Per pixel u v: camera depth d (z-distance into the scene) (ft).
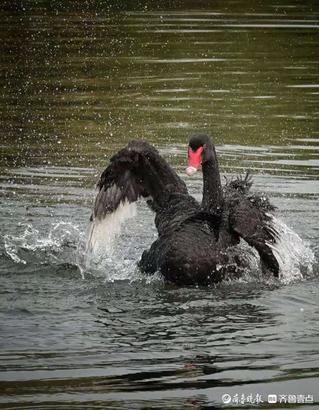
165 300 37.06
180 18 89.86
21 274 40.01
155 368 30.25
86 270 40.65
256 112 62.64
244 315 35.27
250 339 32.73
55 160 54.60
